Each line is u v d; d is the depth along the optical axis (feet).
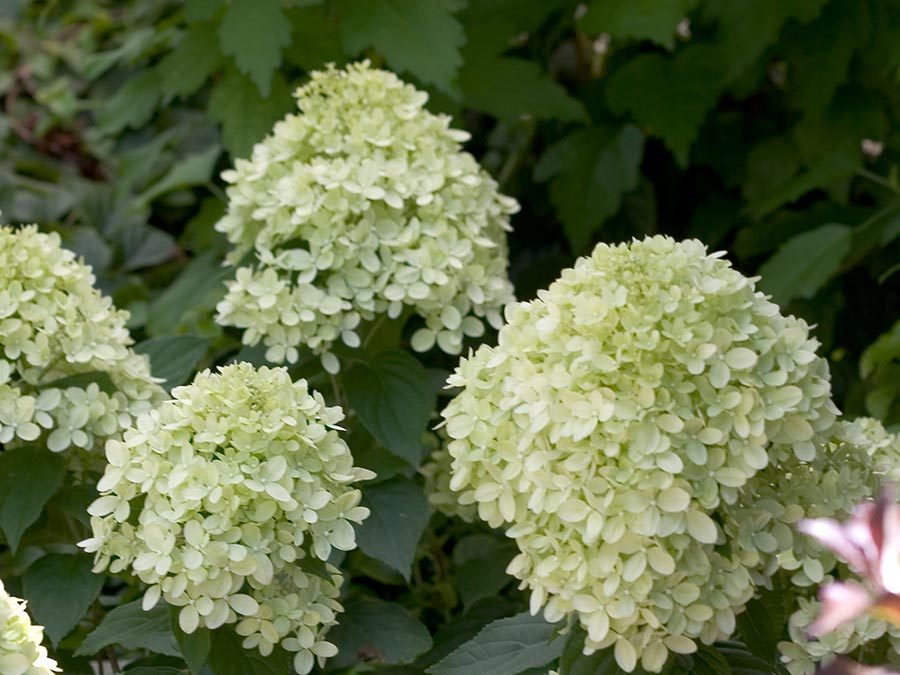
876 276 5.74
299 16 5.19
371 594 4.69
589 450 3.55
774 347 3.62
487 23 5.42
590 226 5.58
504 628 3.86
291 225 4.21
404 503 4.15
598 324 3.57
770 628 3.74
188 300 5.49
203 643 3.66
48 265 4.10
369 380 4.20
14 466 4.02
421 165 4.27
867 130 5.56
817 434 3.67
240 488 3.63
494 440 3.71
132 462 3.69
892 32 5.47
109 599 4.48
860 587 3.41
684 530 3.51
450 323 4.21
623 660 3.56
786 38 5.56
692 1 5.19
